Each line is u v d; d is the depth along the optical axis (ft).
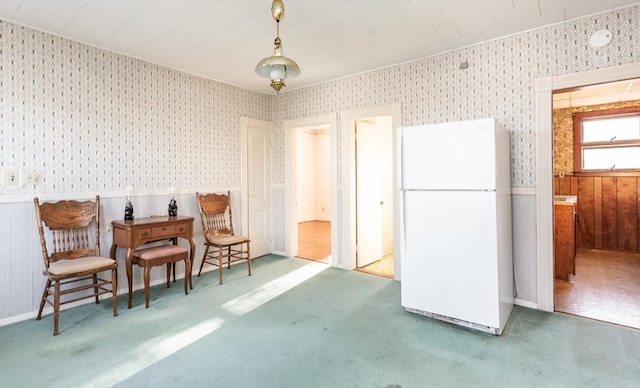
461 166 8.52
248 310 9.91
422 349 7.58
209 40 10.39
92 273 9.20
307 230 25.70
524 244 10.14
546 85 9.66
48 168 9.77
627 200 17.15
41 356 7.33
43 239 9.16
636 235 16.96
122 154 11.46
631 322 8.96
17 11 8.54
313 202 31.76
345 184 14.40
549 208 9.69
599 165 18.07
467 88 11.07
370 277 13.26
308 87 15.53
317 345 7.79
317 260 16.01
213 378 6.50
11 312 9.15
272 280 12.85
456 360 7.11
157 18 8.95
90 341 8.01
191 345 7.80
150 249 10.92
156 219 11.43
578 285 12.01
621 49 8.67
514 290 10.33
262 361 7.11
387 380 6.43
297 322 9.06
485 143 8.20
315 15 8.85
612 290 11.47
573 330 8.49
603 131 17.95
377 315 9.50
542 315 9.46
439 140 8.82
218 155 14.64
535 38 9.82
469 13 8.86
